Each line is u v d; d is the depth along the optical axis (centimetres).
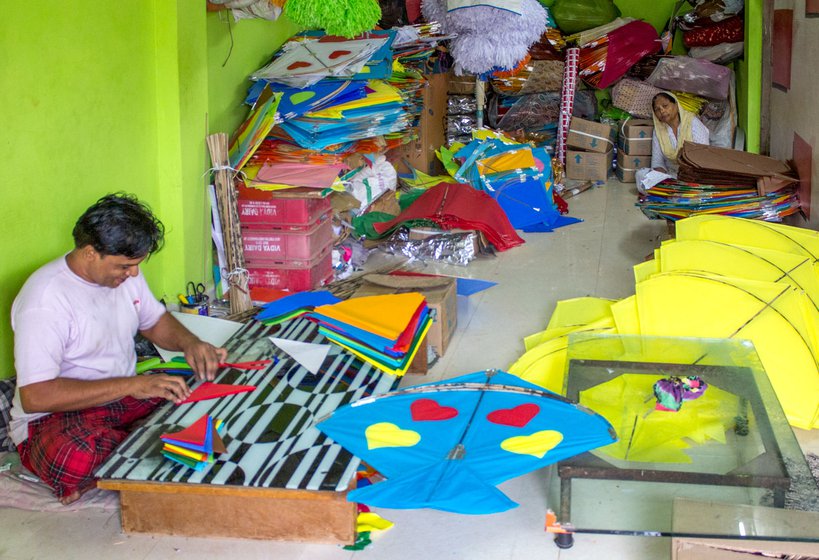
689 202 508
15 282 327
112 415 303
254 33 512
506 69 629
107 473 263
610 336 345
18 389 286
